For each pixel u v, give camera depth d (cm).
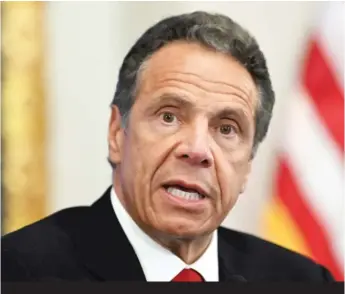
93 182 441
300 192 453
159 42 301
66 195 438
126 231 316
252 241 364
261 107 312
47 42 438
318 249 452
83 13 443
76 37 442
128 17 446
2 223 427
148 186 295
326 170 456
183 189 296
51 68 439
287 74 464
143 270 313
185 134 292
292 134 459
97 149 442
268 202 455
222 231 360
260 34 458
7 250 317
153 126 295
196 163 290
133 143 299
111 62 444
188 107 291
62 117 439
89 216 326
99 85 443
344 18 462
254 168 455
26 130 433
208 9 450
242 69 302
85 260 314
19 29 435
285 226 452
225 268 339
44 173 435
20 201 431
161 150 292
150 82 297
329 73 466
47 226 327
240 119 300
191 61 295
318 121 460
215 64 297
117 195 318
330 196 453
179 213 295
